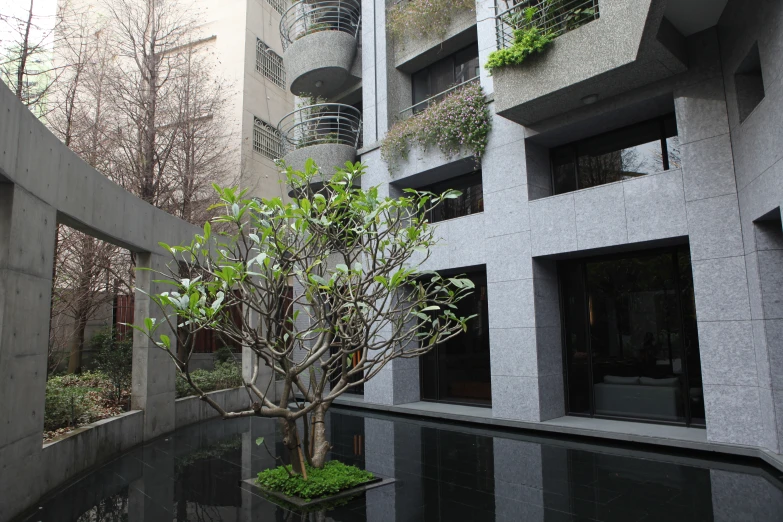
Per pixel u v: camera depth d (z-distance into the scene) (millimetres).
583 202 9125
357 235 5125
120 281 14070
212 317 4012
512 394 9742
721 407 7273
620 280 9656
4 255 4996
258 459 7355
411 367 12500
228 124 18312
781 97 5805
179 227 9938
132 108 16234
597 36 8023
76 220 6609
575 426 8844
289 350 5109
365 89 13820
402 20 12883
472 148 10773
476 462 7098
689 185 7809
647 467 6707
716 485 5863
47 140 5773
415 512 5059
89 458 6805
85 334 15820
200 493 5762
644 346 9289
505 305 10008
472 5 11516
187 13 18547
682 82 7984
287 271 5023
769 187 6223
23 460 5238
